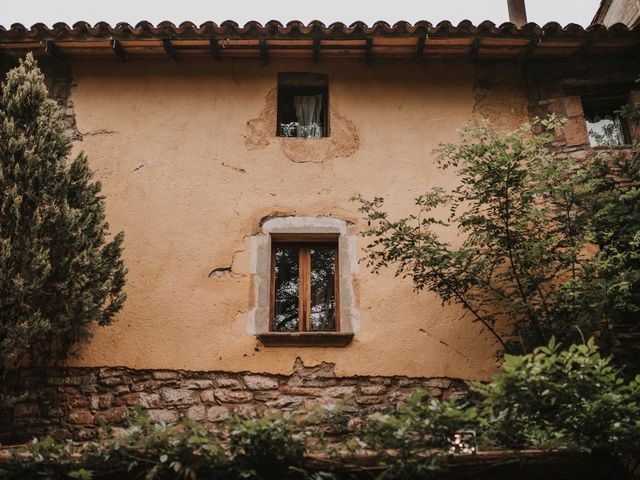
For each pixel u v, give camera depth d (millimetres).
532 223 5961
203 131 6879
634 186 6309
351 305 6090
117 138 6812
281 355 5863
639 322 5938
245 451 3998
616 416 3934
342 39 6820
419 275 5598
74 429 5570
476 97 7207
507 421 4008
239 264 6238
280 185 6609
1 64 7086
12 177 5199
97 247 5500
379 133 6938
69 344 5598
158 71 7188
